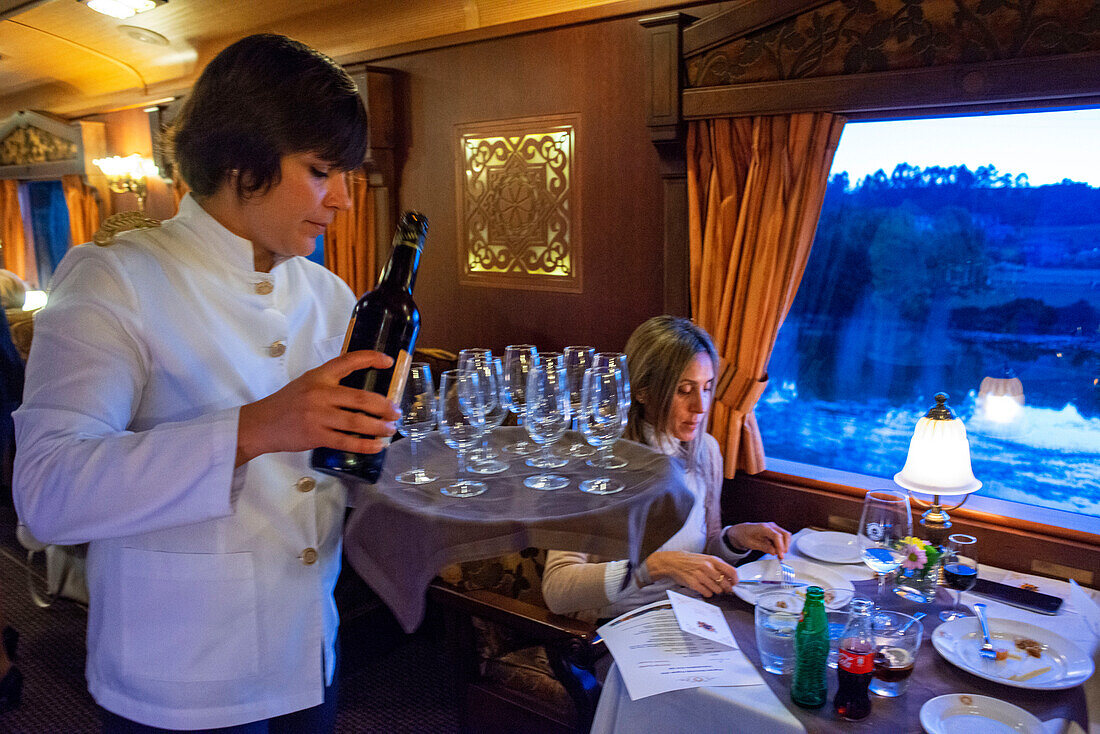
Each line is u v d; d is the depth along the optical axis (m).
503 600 2.14
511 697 2.19
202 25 5.29
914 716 1.48
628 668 1.63
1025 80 2.44
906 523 2.02
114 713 1.10
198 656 1.07
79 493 0.84
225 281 1.11
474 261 4.27
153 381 1.03
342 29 4.66
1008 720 1.44
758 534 2.35
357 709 3.11
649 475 1.29
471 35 3.99
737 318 3.13
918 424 2.45
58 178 7.61
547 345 4.01
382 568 1.23
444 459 1.50
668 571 2.01
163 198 6.55
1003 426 2.86
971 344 2.91
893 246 3.03
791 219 2.99
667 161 3.30
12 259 8.63
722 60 3.09
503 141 4.00
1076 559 2.54
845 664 1.45
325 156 0.98
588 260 3.77
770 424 3.45
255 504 1.10
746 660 1.66
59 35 6.09
